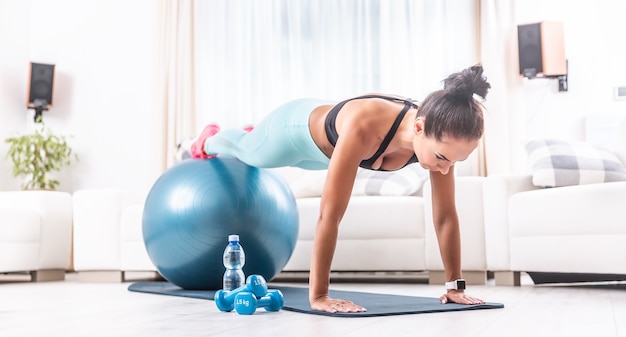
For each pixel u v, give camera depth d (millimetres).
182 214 2902
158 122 5438
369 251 3775
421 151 1901
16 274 5410
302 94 5242
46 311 2320
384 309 2072
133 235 4121
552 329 1659
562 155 3461
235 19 5426
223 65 5457
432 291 3121
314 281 2066
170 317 2072
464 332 1605
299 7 5293
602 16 4625
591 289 3100
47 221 4406
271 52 5336
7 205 4492
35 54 5859
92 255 4230
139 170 5680
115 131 5738
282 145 2533
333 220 2020
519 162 4625
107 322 1954
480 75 1827
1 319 2070
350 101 2193
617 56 4586
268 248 2943
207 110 5469
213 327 1796
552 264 3125
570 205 3037
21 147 5352
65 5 5883
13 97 5680
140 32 5746
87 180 5750
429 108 1848
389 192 3975
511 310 2123
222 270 2955
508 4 4707
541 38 4516
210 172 2957
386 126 2047
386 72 5000
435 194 2230
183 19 5434
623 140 3674
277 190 3016
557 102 4684
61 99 5805
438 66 4895
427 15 4957
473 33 4828
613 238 2854
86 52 5828
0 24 5578
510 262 3393
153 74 5523
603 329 1659
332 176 2008
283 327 1753
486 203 3535
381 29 5031
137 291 3281
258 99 5363
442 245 2268
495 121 4617
